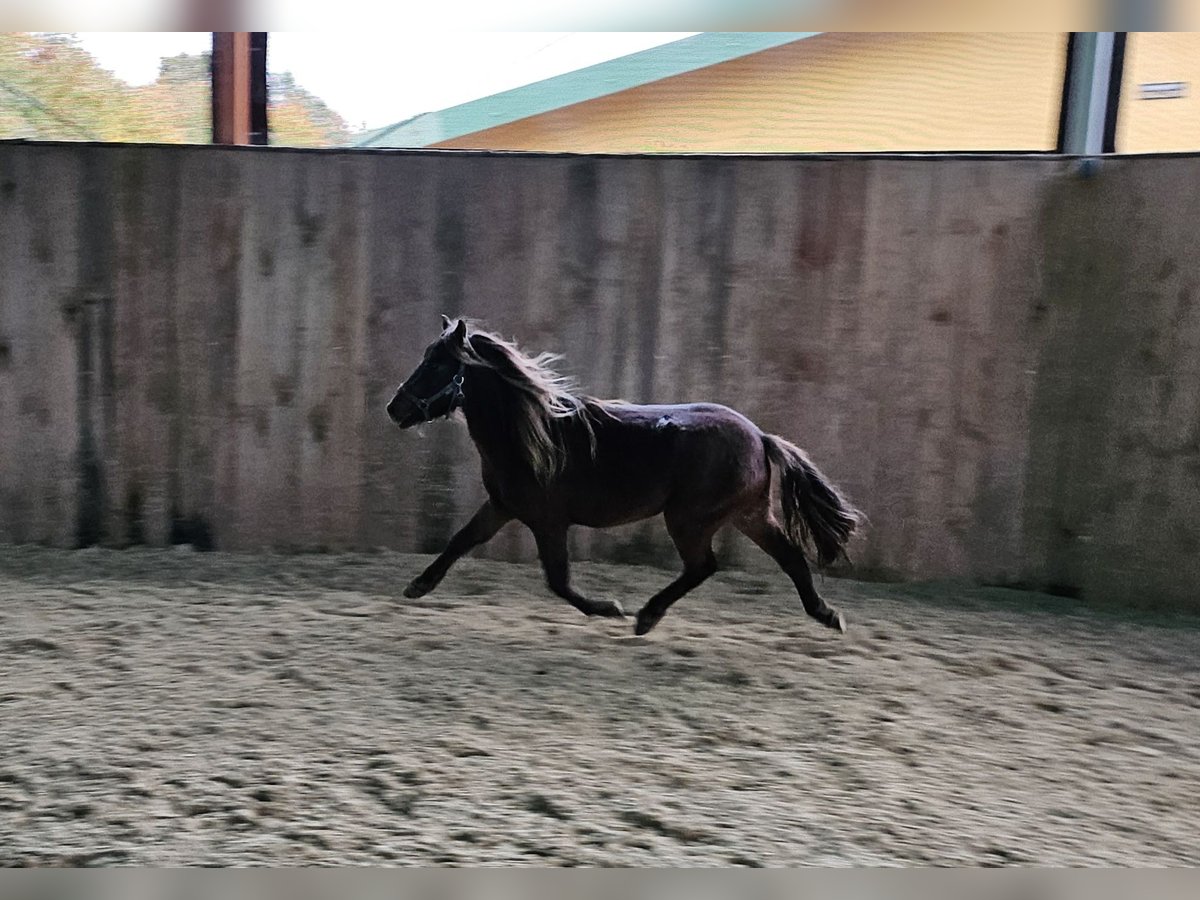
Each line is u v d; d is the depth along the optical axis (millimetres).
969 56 6156
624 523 4535
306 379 5844
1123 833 2977
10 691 3818
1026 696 4098
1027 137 6098
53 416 5926
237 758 3281
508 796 3062
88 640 4438
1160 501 5230
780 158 5484
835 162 5449
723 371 5676
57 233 5789
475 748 3398
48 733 3436
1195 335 5086
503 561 5848
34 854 2672
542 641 4582
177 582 5379
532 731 3582
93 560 5750
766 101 6645
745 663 4367
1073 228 5258
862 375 5566
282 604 5023
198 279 5805
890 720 3805
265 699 3799
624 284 5680
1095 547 5371
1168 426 5180
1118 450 5285
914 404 5539
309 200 5723
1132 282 5184
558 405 4418
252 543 5957
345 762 3275
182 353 5859
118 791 3035
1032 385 5410
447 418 4598
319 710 3711
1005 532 5527
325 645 4438
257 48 6262
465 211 5695
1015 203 5316
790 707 3896
